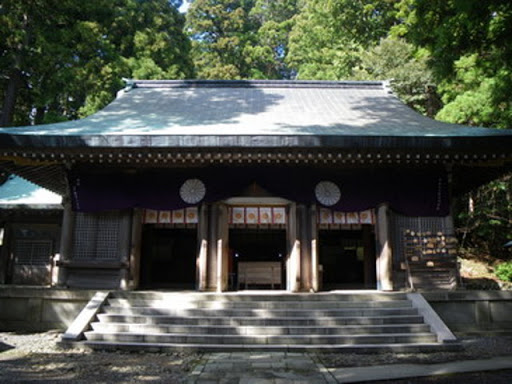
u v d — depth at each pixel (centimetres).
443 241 1169
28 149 1030
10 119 1959
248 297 1022
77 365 748
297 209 1173
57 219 1633
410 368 726
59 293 1064
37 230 1639
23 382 643
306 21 3466
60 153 1049
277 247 1867
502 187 2052
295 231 1159
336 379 658
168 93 1669
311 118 1313
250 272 1299
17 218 1634
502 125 1608
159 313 979
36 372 701
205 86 1755
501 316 1076
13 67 1969
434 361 779
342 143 1026
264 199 1198
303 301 1022
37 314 1066
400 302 1022
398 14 1644
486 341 967
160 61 2803
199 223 1170
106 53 2325
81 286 1139
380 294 1048
